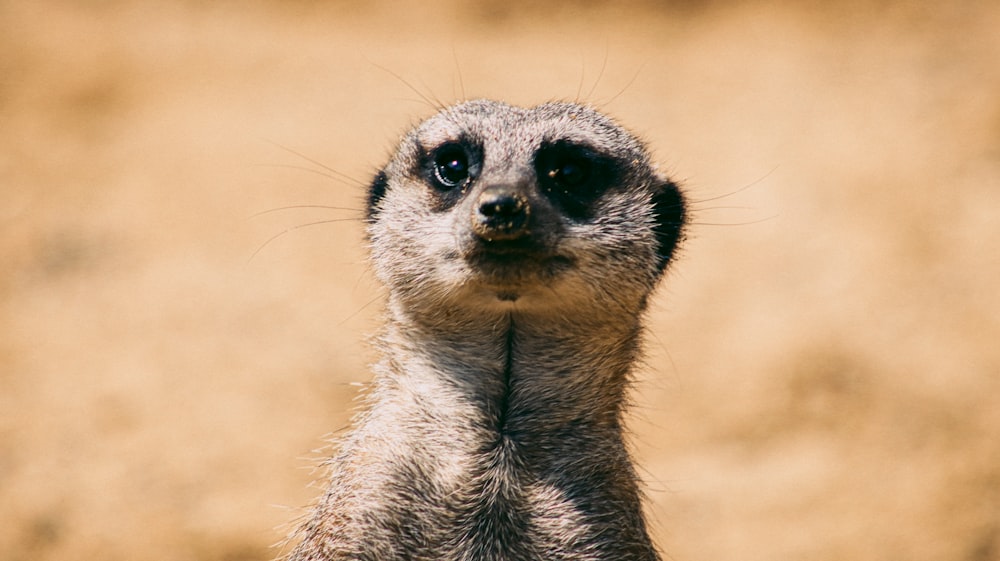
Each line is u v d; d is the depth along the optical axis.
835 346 13.14
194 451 11.52
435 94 19.84
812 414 12.29
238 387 12.53
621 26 24.33
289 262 14.98
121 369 12.89
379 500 5.33
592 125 6.06
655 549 6.09
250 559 10.28
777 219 15.63
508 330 5.61
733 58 21.64
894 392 12.51
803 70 20.52
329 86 20.30
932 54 20.62
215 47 22.25
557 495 5.45
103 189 17.11
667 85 20.33
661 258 6.26
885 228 15.25
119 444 11.66
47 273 15.07
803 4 23.86
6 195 17.03
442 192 5.84
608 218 5.82
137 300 14.28
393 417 5.65
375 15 25.39
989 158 16.66
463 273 5.43
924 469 11.41
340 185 16.69
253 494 10.97
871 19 22.84
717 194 16.31
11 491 10.97
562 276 5.42
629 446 6.23
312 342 13.38
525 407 5.62
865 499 11.07
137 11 24.28
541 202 5.45
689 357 13.10
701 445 11.97
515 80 20.64
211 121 18.95
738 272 14.62
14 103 19.75
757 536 10.70
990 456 11.48
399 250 5.80
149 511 10.74
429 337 5.70
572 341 5.61
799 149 17.36
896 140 17.39
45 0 24.00
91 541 10.41
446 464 5.47
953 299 13.84
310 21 24.97
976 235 14.98
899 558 10.36
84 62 21.03
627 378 6.03
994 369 12.71
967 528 10.61
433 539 5.36
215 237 15.63
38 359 13.15
